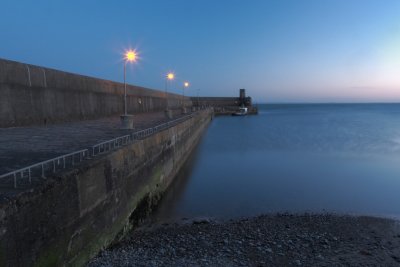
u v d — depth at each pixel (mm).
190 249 10102
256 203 16109
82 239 8305
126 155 12062
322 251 10227
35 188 6305
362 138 44125
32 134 15547
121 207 11383
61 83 23172
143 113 46094
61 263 7250
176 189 19062
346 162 26688
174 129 23172
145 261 8883
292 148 35031
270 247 10398
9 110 17688
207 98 142125
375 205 15859
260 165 25766
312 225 12781
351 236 11664
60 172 7621
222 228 12422
